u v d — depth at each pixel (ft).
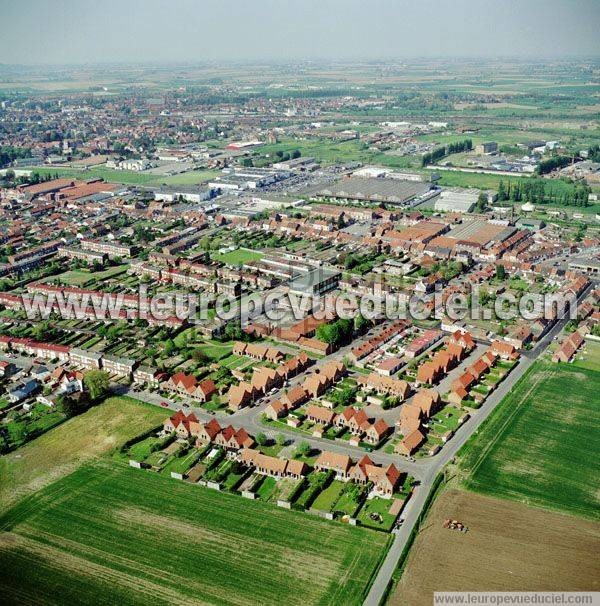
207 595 542.98
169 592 546.67
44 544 603.67
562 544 590.55
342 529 617.21
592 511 634.84
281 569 568.82
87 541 606.96
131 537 611.06
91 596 543.80
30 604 536.83
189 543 602.44
